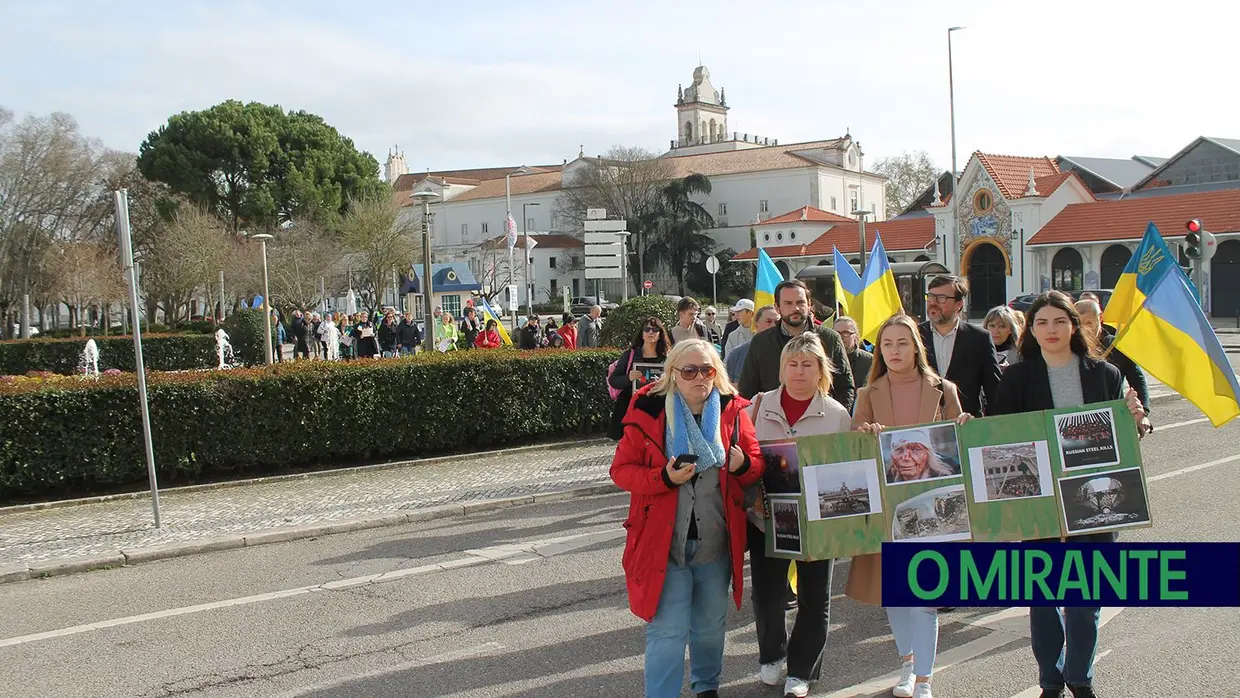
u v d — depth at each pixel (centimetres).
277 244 5678
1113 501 480
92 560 856
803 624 516
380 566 826
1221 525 838
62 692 564
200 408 1223
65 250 5422
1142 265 672
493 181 10850
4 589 800
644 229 8575
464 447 1416
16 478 1115
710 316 1600
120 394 1177
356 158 6825
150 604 737
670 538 466
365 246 5919
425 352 1563
